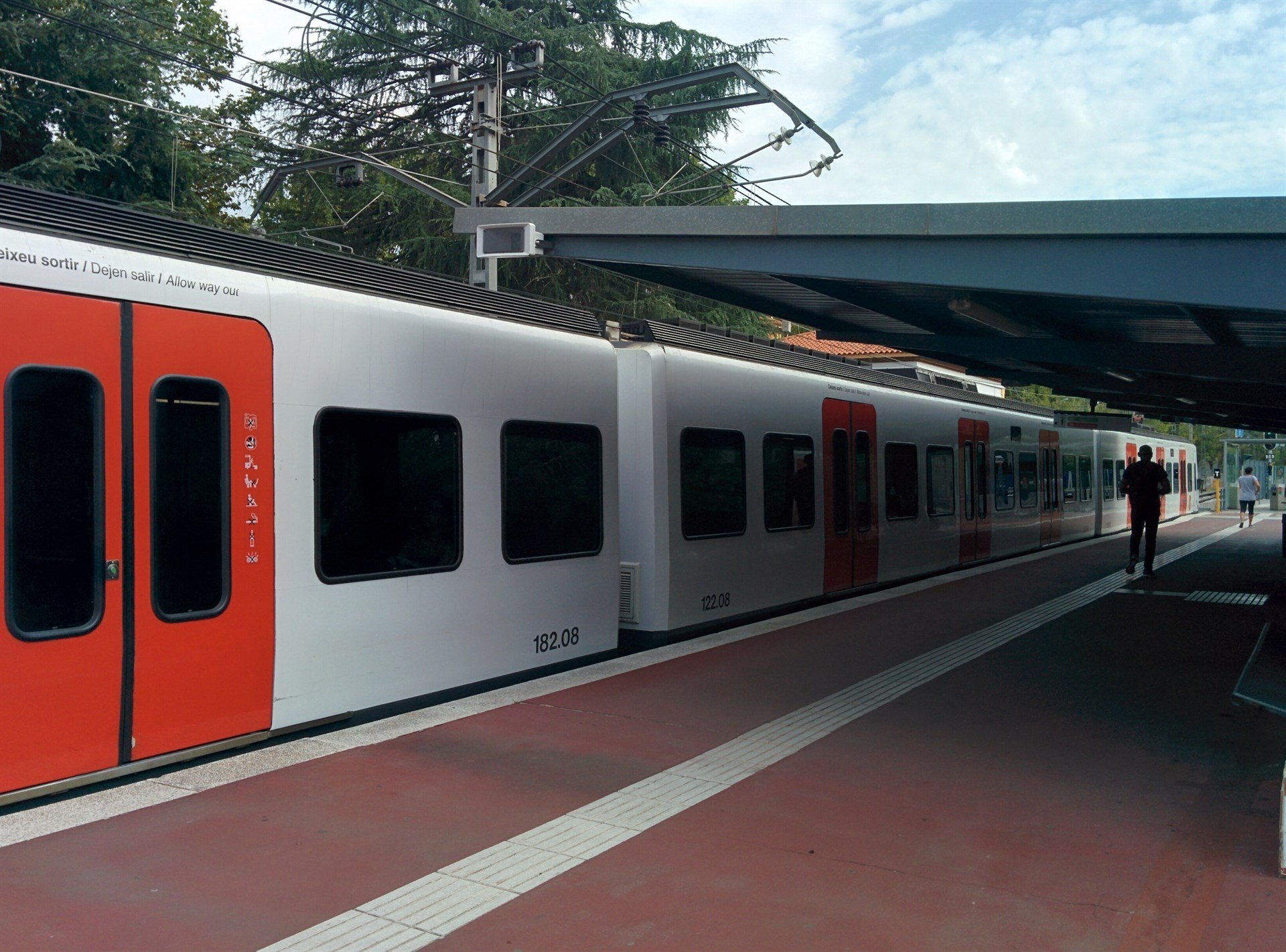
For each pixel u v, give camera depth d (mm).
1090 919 4027
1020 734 6680
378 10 21266
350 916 3957
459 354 7348
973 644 9672
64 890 4105
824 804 5324
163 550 5391
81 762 5035
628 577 9672
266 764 5688
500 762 5898
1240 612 11703
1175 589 13742
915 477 14828
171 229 5680
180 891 4133
